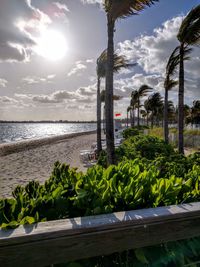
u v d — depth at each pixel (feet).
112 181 6.91
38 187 7.80
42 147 97.71
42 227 4.28
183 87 38.22
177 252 5.18
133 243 4.64
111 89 23.71
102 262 4.92
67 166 10.57
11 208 5.65
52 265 4.40
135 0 20.36
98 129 53.01
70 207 5.98
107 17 23.45
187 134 86.43
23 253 3.94
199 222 5.24
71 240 4.22
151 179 7.36
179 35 36.14
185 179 10.02
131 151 30.04
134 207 6.12
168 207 5.42
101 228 4.42
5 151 82.07
